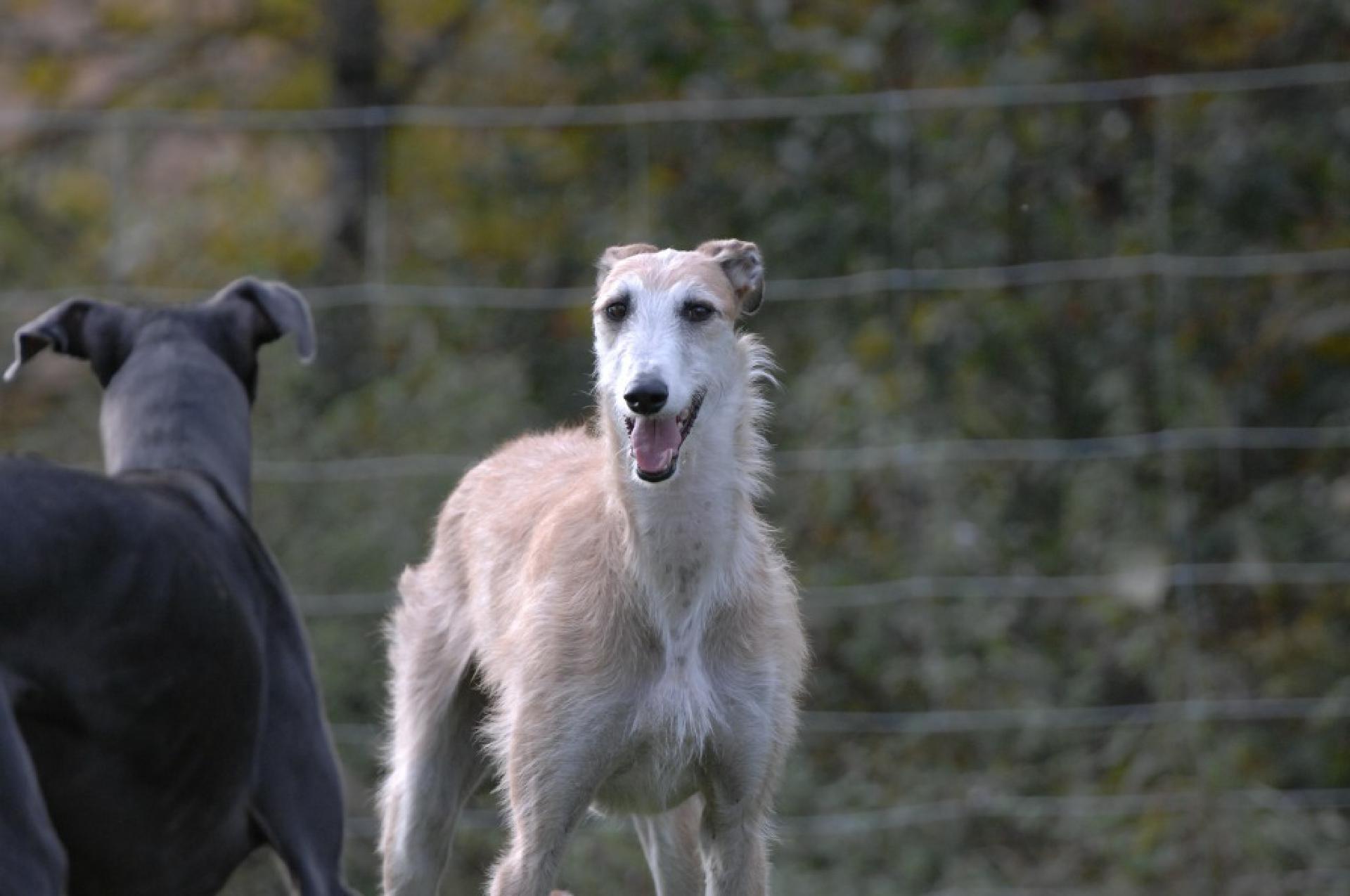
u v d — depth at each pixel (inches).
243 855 233.6
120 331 270.7
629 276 296.7
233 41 682.8
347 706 467.8
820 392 538.6
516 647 296.8
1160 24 637.9
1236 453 562.3
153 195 651.5
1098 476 541.3
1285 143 584.4
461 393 511.2
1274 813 472.1
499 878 288.2
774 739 293.0
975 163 593.3
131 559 217.8
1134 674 520.7
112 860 220.4
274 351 514.3
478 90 672.4
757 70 622.8
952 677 502.0
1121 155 613.6
